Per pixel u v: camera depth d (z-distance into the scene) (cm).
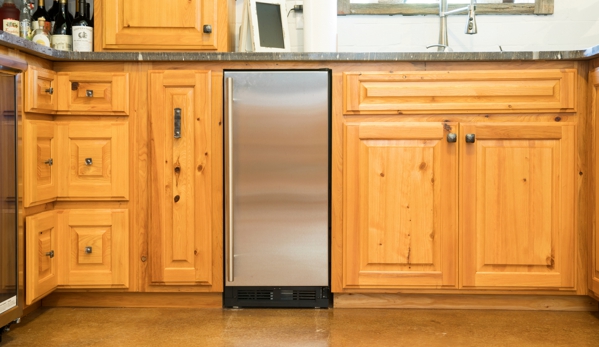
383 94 236
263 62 238
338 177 238
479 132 234
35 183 216
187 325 221
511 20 300
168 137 238
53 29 271
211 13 258
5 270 194
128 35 257
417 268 237
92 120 239
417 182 236
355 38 303
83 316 233
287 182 237
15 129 200
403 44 302
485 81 235
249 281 239
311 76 236
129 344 200
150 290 241
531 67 236
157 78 237
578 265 236
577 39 299
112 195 238
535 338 207
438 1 301
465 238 236
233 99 236
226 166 236
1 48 195
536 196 235
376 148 236
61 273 237
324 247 238
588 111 233
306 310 241
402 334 211
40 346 197
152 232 239
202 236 239
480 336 209
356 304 245
